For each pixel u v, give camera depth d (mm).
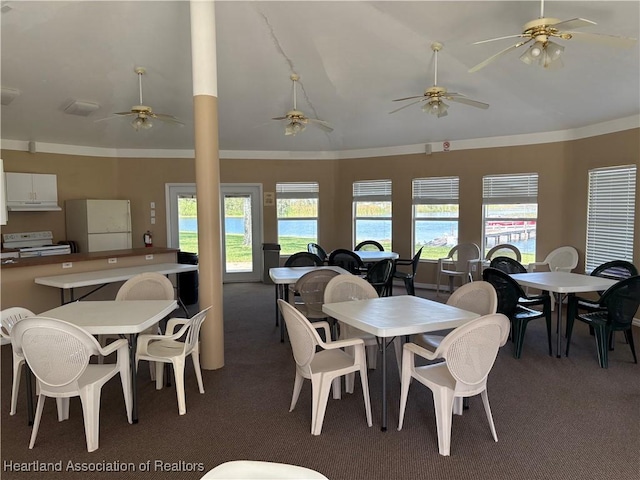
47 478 2193
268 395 3168
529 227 6395
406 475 2209
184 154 7605
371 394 3199
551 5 3426
